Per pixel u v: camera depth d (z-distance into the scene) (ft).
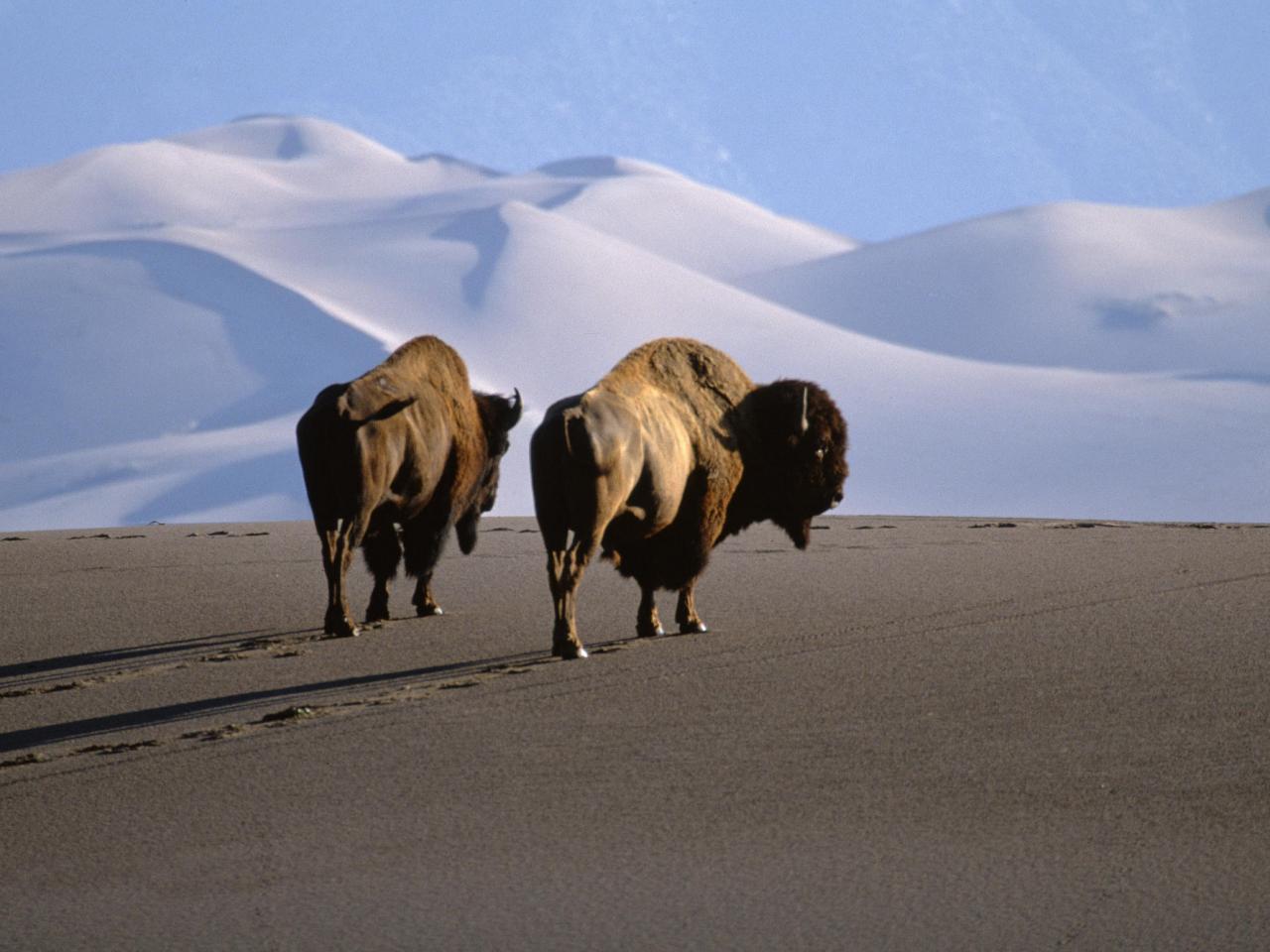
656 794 96.43
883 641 146.61
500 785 100.07
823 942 71.97
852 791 95.35
